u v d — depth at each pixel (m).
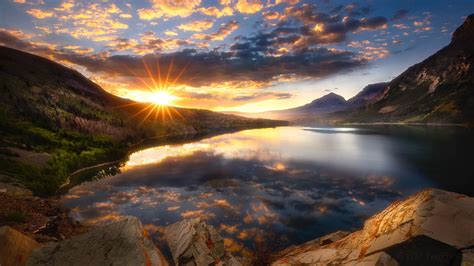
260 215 33.59
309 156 83.31
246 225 30.38
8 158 48.94
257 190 45.75
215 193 44.44
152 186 50.22
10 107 113.38
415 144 109.62
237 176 57.09
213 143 135.88
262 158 80.75
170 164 74.12
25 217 16.92
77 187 49.84
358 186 47.91
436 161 71.56
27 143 69.75
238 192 44.69
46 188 43.22
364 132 188.75
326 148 103.50
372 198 40.69
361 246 6.43
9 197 20.47
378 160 74.88
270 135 180.50
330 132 198.38
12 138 70.62
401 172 59.00
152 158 86.88
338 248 7.54
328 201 39.12
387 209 7.18
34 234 14.70
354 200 39.59
